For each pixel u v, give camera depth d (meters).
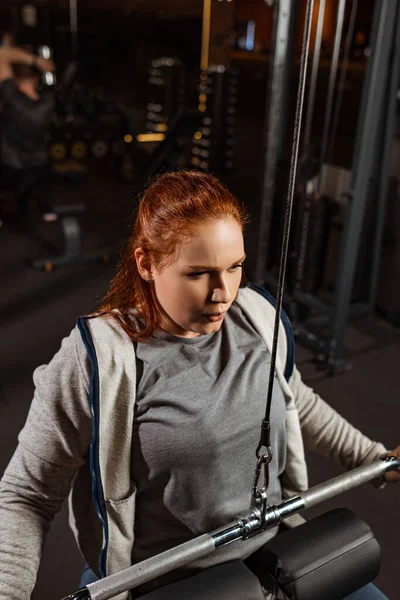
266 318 0.89
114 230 4.53
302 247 2.82
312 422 1.00
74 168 5.28
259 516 0.73
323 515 0.86
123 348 0.76
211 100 5.69
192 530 0.81
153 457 0.77
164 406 0.76
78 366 0.75
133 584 0.65
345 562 0.79
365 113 2.38
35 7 5.86
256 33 11.34
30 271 3.79
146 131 6.93
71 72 5.46
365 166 2.47
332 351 2.82
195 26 7.00
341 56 9.01
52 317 3.22
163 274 0.73
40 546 0.78
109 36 7.00
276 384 0.86
